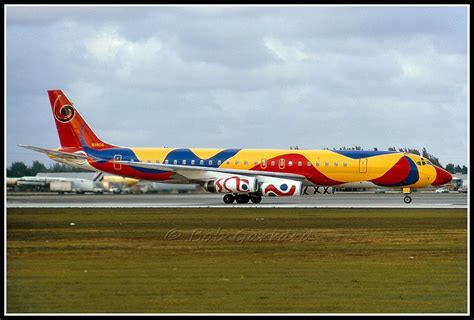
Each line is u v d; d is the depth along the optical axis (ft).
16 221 462.19
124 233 397.80
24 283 265.95
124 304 238.27
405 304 239.71
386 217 487.20
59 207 588.91
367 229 417.28
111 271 285.43
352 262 306.96
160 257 318.04
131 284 264.11
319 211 534.37
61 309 233.55
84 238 378.32
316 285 263.29
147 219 472.44
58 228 422.41
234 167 640.58
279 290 256.52
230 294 250.78
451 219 474.90
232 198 652.07
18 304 239.71
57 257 317.42
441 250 339.16
